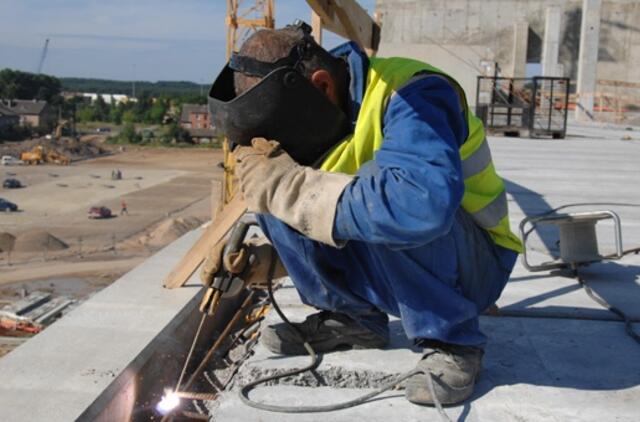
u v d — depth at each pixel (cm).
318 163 187
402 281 191
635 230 441
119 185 6869
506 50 2239
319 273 199
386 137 172
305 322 226
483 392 201
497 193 203
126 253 4184
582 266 332
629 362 223
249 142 182
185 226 4853
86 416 194
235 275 210
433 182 159
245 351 272
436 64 1622
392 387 198
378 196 160
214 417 189
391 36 2262
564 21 2233
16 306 2591
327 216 164
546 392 201
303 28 186
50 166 8100
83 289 3322
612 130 1546
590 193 582
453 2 2230
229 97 189
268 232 203
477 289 205
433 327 191
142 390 234
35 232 4341
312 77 180
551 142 1098
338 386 210
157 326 264
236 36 2261
